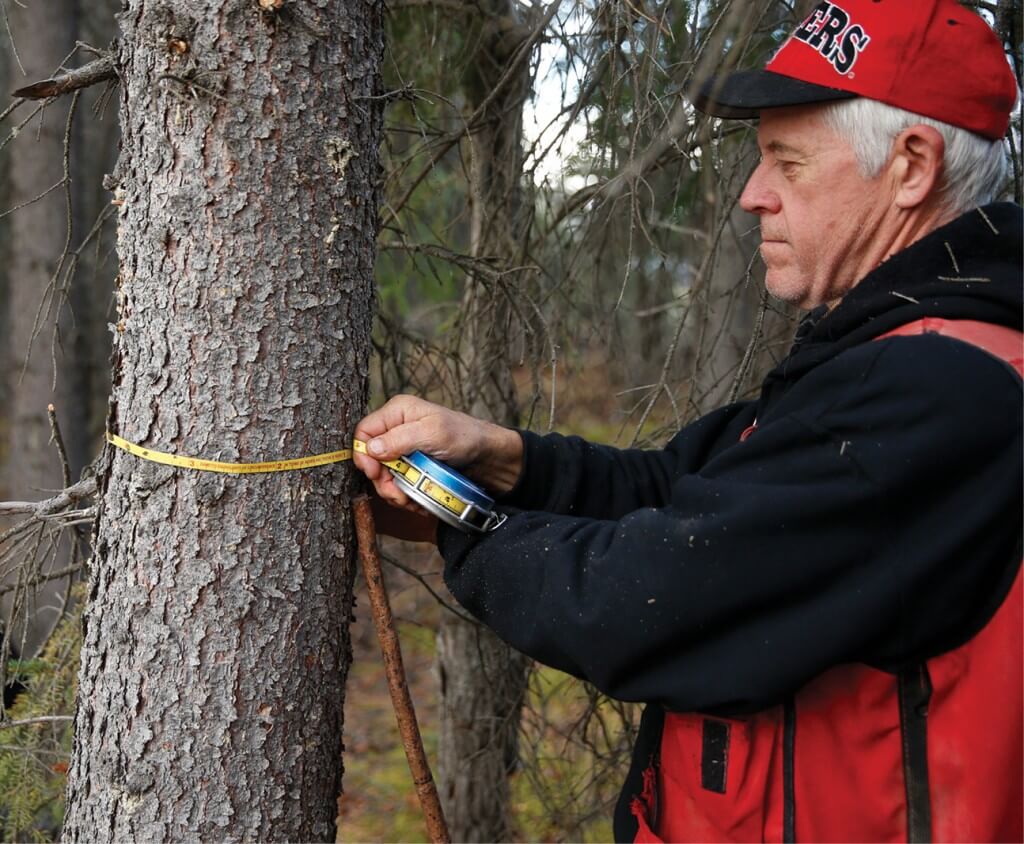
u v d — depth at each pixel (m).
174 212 1.28
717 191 2.31
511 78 2.44
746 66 2.10
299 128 1.29
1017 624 1.09
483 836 3.02
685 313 2.14
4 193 3.74
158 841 1.33
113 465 1.37
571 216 2.53
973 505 1.07
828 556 1.08
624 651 1.15
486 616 1.30
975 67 1.18
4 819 1.94
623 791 1.40
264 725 1.34
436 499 1.30
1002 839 1.11
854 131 1.21
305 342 1.32
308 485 1.35
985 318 1.15
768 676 1.10
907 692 1.12
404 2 2.37
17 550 1.82
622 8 1.83
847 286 1.30
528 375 3.12
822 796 1.16
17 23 3.33
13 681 1.95
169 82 1.25
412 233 2.53
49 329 3.55
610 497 1.52
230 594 1.32
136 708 1.33
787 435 1.13
